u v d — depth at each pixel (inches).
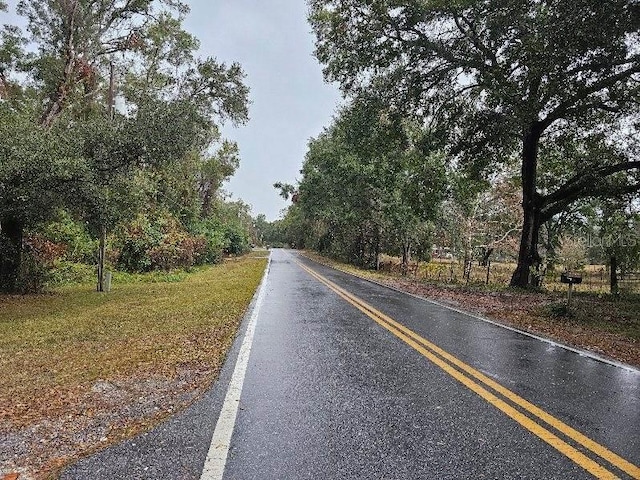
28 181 462.9
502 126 628.4
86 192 496.1
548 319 443.8
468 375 233.8
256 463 138.1
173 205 1283.2
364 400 194.2
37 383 223.5
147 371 243.3
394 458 141.6
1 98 748.6
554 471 134.4
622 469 136.2
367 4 629.3
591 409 188.1
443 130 727.1
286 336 330.0
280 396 199.3
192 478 129.8
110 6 693.3
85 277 804.6
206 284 762.8
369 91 714.2
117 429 167.2
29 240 725.9
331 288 697.6
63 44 681.0
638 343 341.1
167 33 776.3
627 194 741.3
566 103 570.9
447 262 1834.4
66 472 134.0
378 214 1304.1
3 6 776.9
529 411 183.8
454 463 138.6
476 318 435.8
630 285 862.5
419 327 373.1
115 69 802.2
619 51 437.1
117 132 527.8
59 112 671.8
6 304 511.8
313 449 147.6
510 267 1567.4
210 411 182.4
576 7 401.4
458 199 1031.6
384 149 799.7
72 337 334.3
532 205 771.4
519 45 521.3
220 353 280.8
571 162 890.1
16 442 156.2
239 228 2340.1
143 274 920.9
